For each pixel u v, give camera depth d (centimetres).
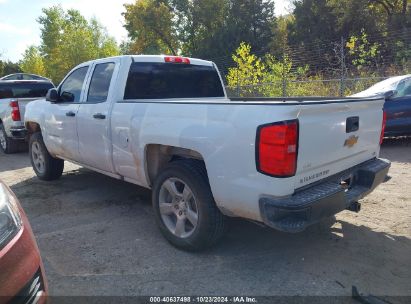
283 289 302
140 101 403
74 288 310
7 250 229
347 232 403
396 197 508
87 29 5753
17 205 270
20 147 971
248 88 1512
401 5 3262
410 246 370
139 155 400
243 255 359
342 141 338
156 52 5359
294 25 3903
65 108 530
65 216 472
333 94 1313
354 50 1730
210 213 339
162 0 5212
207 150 325
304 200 289
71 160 553
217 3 5078
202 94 532
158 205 384
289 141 281
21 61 6338
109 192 567
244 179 303
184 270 334
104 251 373
